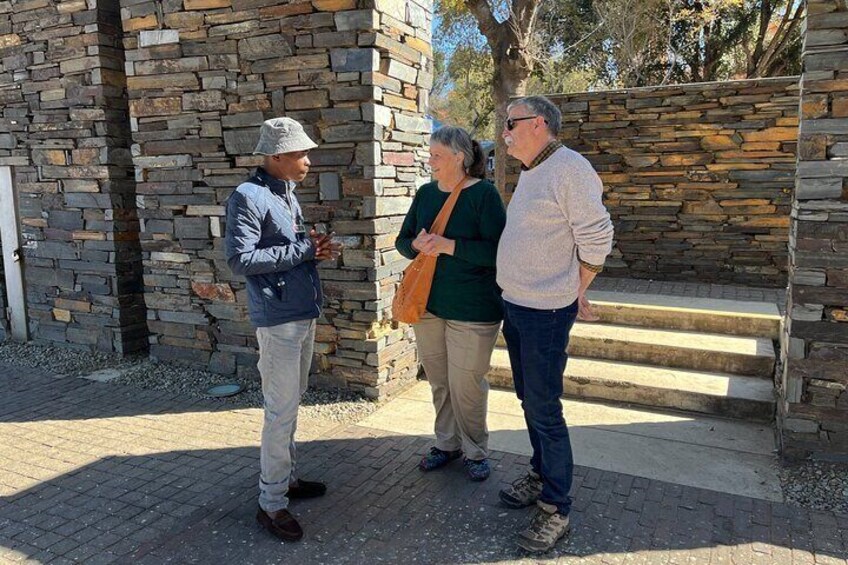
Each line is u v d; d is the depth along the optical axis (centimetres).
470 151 319
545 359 276
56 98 550
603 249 264
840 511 308
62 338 596
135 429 420
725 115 650
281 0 436
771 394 420
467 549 281
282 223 290
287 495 323
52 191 573
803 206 334
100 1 519
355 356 461
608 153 700
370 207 437
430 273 322
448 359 330
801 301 340
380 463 365
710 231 674
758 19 1560
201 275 507
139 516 312
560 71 1556
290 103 447
